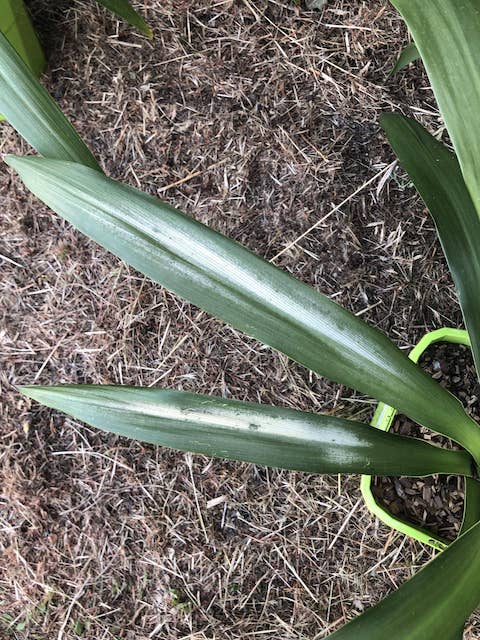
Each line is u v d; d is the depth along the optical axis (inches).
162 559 35.1
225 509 35.1
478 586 18.7
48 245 36.7
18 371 36.8
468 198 23.7
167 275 18.1
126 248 17.9
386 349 19.2
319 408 34.9
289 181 35.6
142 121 36.3
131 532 35.5
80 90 36.4
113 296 36.4
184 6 35.9
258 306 18.3
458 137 15.0
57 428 36.3
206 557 34.9
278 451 20.1
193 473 35.3
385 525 33.8
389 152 34.9
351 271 35.1
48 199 17.7
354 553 34.2
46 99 19.7
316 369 18.9
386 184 34.9
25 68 19.4
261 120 35.8
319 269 35.3
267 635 34.2
